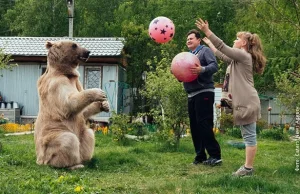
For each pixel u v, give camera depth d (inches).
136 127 770.8
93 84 1182.9
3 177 343.6
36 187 306.0
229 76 380.5
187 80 425.4
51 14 2003.0
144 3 1950.1
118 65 1182.3
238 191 313.7
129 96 1294.3
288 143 788.6
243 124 367.9
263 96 1407.5
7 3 2437.3
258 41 383.2
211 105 442.3
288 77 837.8
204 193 303.9
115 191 315.3
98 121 1142.3
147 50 1290.6
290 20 707.4
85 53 421.1
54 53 418.0
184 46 1414.9
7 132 922.1
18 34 2162.9
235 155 550.0
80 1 2025.1
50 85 414.6
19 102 1205.1
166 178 376.2
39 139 418.0
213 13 1850.4
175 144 586.2
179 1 1859.0
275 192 312.0
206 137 442.9
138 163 444.5
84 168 412.5
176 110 587.5
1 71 1204.5
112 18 2001.7
